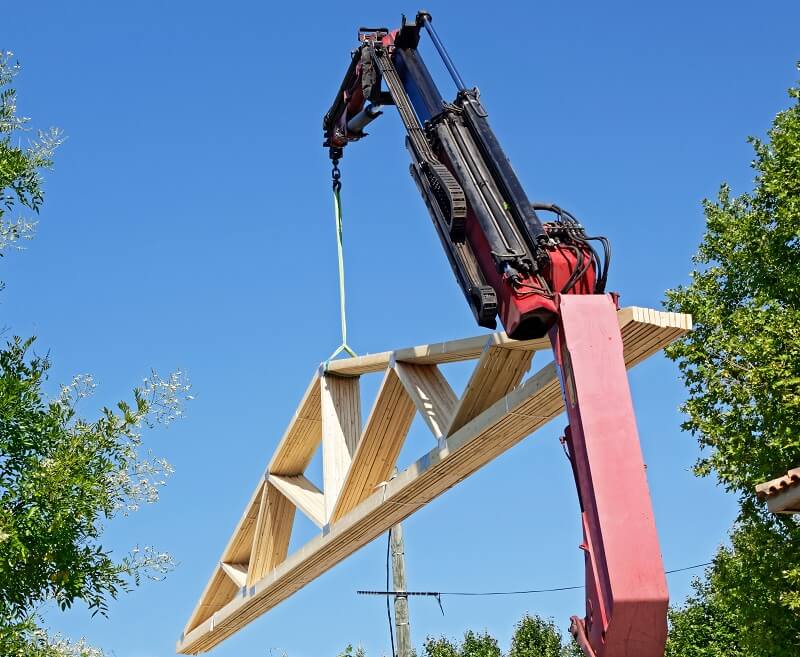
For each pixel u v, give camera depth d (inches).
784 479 389.7
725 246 704.4
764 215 696.4
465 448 467.2
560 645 1052.5
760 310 647.8
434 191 452.4
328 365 594.9
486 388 471.5
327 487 571.8
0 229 406.9
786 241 674.8
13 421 386.3
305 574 608.7
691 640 946.7
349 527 541.6
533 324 400.5
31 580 383.6
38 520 373.7
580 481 374.6
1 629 364.8
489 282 420.2
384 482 519.5
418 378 518.6
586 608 364.5
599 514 356.5
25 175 415.8
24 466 384.5
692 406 662.5
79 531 393.7
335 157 609.6
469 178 431.8
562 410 446.0
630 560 350.3
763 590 640.4
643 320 391.9
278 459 643.5
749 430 643.5
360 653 813.9
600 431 368.5
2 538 346.9
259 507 671.1
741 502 653.3
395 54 514.6
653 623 347.3
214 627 720.3
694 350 669.9
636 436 370.0
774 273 684.7
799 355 610.9
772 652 629.9
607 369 378.6
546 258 397.7
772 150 716.0
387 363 549.0
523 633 1063.0
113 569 396.8
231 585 743.1
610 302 393.1
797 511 397.7
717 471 645.3
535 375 424.2
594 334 383.6
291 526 663.8
